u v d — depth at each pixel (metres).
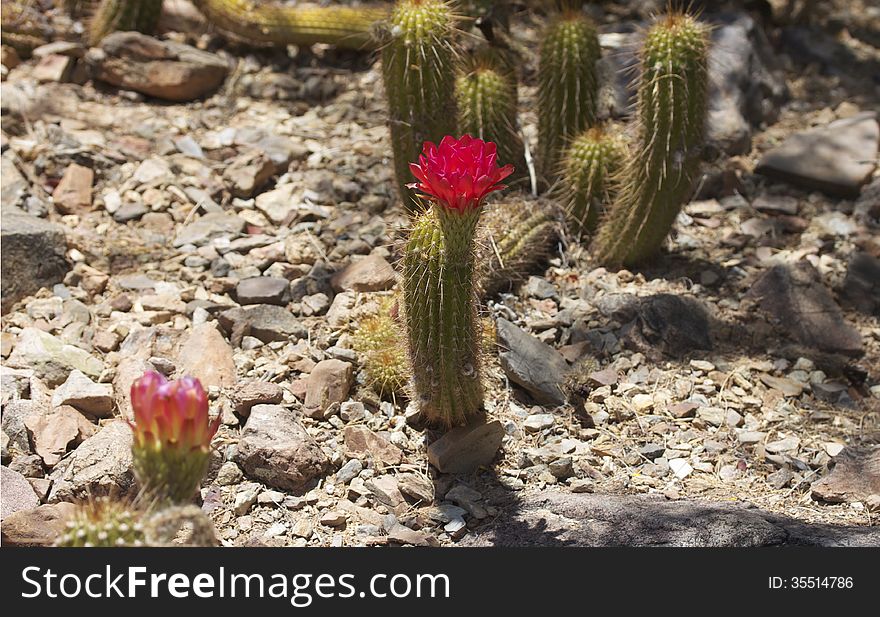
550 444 2.40
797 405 2.46
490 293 2.56
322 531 2.29
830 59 3.14
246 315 2.52
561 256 2.64
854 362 2.53
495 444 2.37
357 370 2.46
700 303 2.56
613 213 2.60
